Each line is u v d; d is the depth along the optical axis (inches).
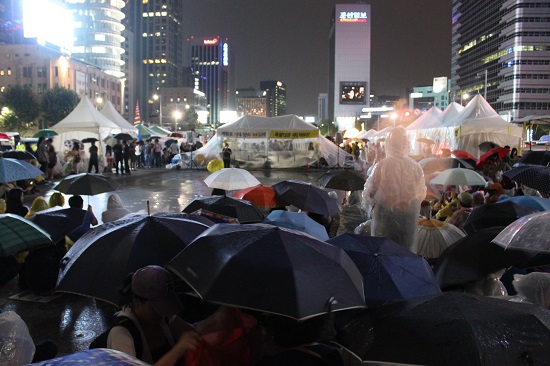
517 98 5423.2
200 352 94.3
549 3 5319.9
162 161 1386.6
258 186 297.4
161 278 103.3
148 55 7500.0
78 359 56.4
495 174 534.6
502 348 83.1
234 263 97.0
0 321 115.4
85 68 4229.8
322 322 94.3
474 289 161.0
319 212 271.4
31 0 3897.6
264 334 100.3
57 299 251.6
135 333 104.1
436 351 84.0
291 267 96.4
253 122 1251.8
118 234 140.3
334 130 5905.5
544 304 129.6
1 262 173.9
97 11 5408.5
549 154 434.3
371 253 147.1
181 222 150.1
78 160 955.3
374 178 244.2
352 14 7066.9
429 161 470.3
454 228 241.0
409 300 101.4
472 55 6752.0
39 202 336.5
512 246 133.0
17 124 3115.2
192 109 6092.5
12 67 3882.9
